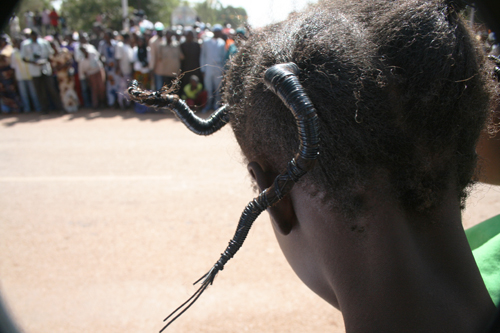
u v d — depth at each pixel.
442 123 0.71
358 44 0.73
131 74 11.25
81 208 5.22
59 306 3.37
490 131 0.99
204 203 5.28
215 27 10.18
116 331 3.07
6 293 3.52
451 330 0.70
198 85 9.95
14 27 15.74
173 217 4.90
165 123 9.86
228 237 4.42
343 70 0.71
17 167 6.95
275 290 3.48
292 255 0.87
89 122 10.20
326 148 0.71
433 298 0.72
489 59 0.86
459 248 0.76
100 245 4.31
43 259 4.07
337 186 0.72
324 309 3.24
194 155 7.28
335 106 0.70
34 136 9.00
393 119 0.70
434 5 0.75
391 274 0.72
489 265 1.09
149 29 11.57
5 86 11.22
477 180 0.92
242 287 3.53
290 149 0.75
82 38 11.40
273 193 0.71
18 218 4.98
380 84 0.70
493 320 0.71
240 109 0.86
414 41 0.72
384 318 0.72
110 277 3.75
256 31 0.93
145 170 6.62
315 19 0.78
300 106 0.64
